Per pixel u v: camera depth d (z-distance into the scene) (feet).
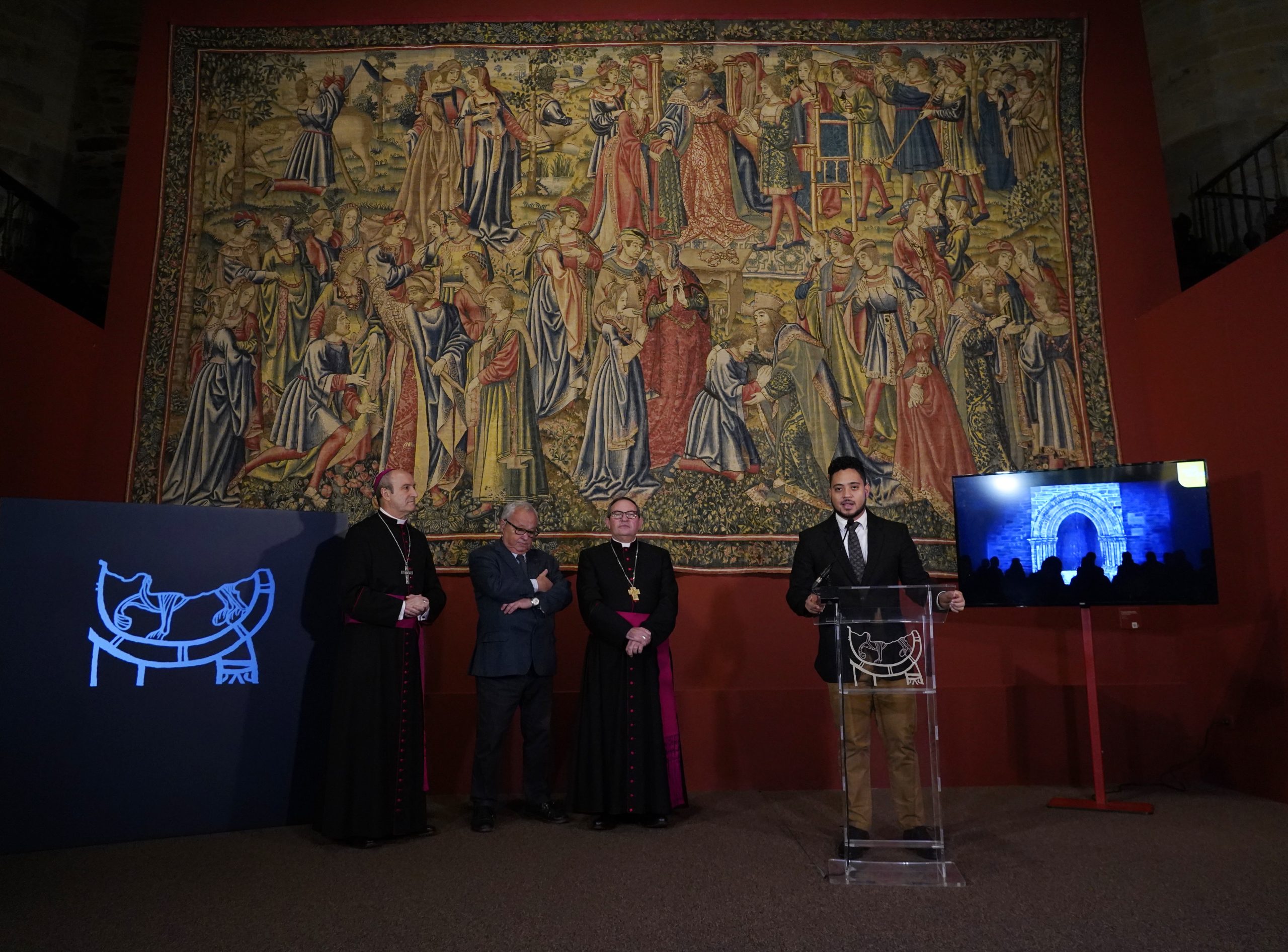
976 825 13.64
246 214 19.08
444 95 19.61
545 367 18.45
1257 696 15.81
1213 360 16.90
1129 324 18.94
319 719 14.46
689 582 17.72
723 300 18.74
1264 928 8.78
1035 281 18.99
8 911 9.68
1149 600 15.06
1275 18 22.63
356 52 19.76
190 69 19.60
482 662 14.07
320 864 11.63
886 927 8.93
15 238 21.70
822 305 18.76
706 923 9.12
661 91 19.57
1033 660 17.66
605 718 13.97
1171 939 8.50
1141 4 24.09
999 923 9.03
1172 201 23.09
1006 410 18.45
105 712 12.99
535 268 18.85
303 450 18.16
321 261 18.92
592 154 19.34
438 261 18.92
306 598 14.64
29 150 22.77
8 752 12.34
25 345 16.60
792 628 17.62
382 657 13.26
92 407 18.16
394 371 18.45
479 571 14.43
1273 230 18.88
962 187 19.31
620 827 13.82
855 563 12.99
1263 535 15.75
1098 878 10.61
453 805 15.64
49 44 23.41
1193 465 15.17
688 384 18.38
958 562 16.17
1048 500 15.92
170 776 13.29
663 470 18.03
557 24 19.75
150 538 13.64
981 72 19.71
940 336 18.70
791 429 18.24
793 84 19.62
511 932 8.88
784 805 15.37
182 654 13.61
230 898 10.14
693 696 17.22
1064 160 19.43
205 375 18.38
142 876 11.09
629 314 18.63
